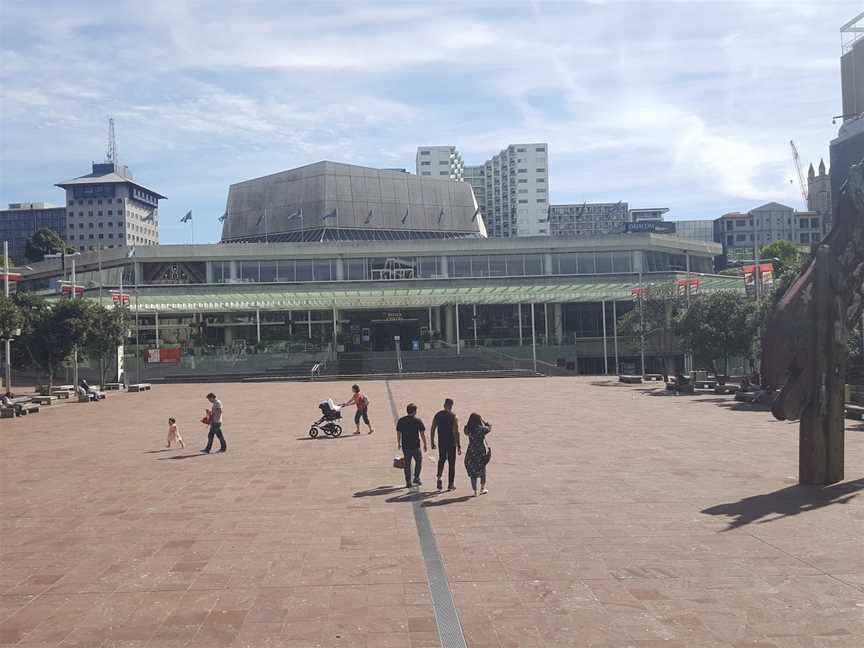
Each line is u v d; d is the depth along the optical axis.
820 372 14.27
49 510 13.51
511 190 197.12
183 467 18.25
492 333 79.69
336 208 93.19
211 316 77.25
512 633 7.28
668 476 15.50
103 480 16.62
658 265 86.12
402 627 7.50
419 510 12.78
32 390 56.25
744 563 9.36
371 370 64.56
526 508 12.73
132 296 72.44
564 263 82.56
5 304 34.81
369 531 11.40
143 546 10.82
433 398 39.09
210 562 9.91
